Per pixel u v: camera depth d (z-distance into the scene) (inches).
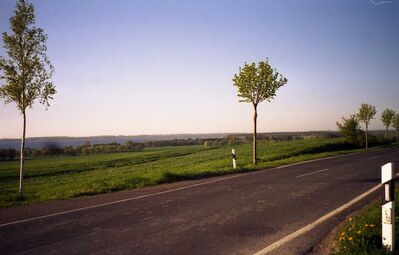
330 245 259.0
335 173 673.6
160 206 402.9
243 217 343.9
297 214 353.4
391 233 225.9
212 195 469.1
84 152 2792.8
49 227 316.5
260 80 910.4
